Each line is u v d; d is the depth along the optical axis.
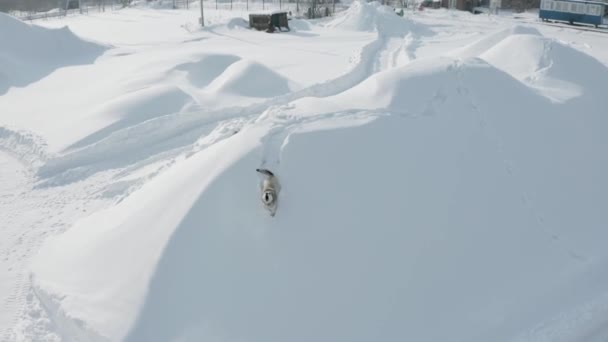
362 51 23.94
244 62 17.48
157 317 6.53
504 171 8.21
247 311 6.46
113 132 12.96
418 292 6.71
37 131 13.50
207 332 6.33
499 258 7.27
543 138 8.98
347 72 18.97
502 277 7.09
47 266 8.09
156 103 14.39
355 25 35.94
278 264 6.75
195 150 10.57
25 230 9.41
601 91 11.20
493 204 7.77
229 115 14.38
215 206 7.29
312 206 7.12
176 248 7.05
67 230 9.24
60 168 11.86
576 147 9.27
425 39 31.25
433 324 6.48
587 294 6.93
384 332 6.36
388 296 6.61
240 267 6.77
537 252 7.51
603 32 35.41
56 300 7.14
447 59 9.92
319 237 6.91
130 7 59.97
